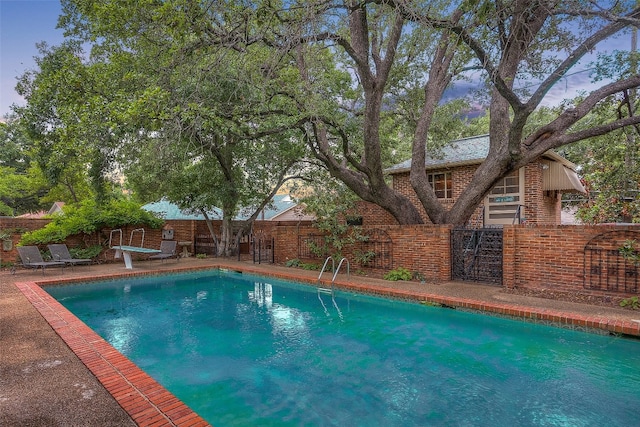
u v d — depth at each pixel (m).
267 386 4.68
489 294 8.14
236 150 14.86
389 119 15.74
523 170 14.12
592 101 9.18
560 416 3.90
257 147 14.32
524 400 4.25
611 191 11.05
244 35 7.45
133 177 14.95
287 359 5.57
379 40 11.42
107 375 3.95
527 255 8.59
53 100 11.04
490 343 6.09
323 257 12.66
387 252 10.91
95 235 14.73
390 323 7.28
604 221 11.47
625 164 10.88
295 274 11.31
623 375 4.84
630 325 5.65
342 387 4.64
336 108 11.82
